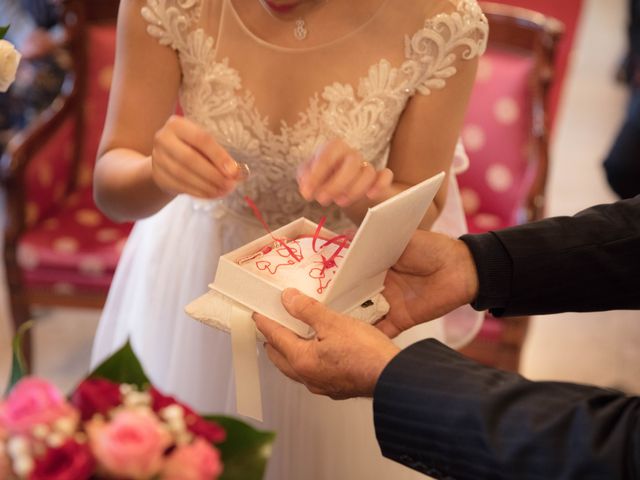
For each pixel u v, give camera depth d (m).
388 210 1.06
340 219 1.65
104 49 2.74
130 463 0.63
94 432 0.65
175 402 0.73
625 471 0.84
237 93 1.52
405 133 1.53
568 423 0.90
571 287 1.29
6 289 2.63
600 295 1.31
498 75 2.67
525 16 2.63
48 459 0.64
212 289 1.25
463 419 0.93
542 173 2.52
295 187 1.59
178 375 1.75
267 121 1.53
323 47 1.49
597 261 1.29
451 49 1.45
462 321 2.06
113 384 0.73
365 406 1.68
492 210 2.74
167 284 1.75
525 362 3.19
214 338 1.71
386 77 1.49
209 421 0.78
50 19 3.36
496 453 0.90
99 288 2.60
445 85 1.49
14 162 2.54
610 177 2.73
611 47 6.76
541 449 0.88
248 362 1.24
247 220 1.66
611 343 3.36
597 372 3.17
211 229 1.69
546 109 2.62
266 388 1.65
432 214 1.53
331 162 1.20
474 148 2.71
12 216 2.57
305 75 1.50
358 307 1.29
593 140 5.12
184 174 1.24
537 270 1.28
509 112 2.67
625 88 5.95
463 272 1.31
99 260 2.57
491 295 1.30
